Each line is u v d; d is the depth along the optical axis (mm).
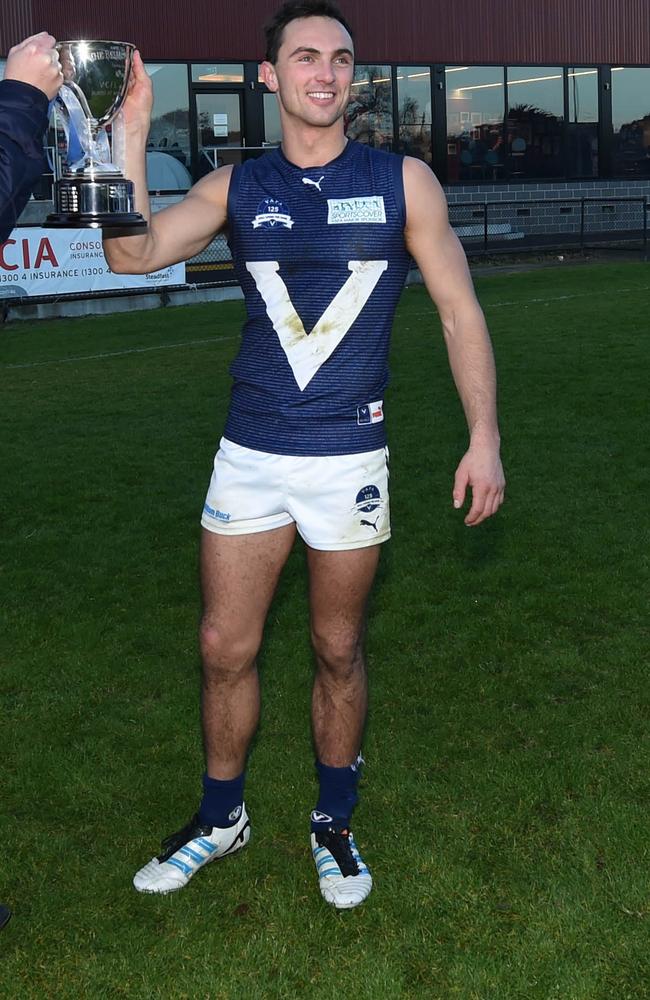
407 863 2916
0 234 1984
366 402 2611
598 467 6777
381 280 2553
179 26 18812
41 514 6215
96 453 7586
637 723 3615
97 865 2951
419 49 21125
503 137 22328
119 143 2336
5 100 1965
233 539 2652
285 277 2539
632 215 23984
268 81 2537
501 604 4660
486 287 16797
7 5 17359
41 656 4297
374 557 2688
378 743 3537
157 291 15539
